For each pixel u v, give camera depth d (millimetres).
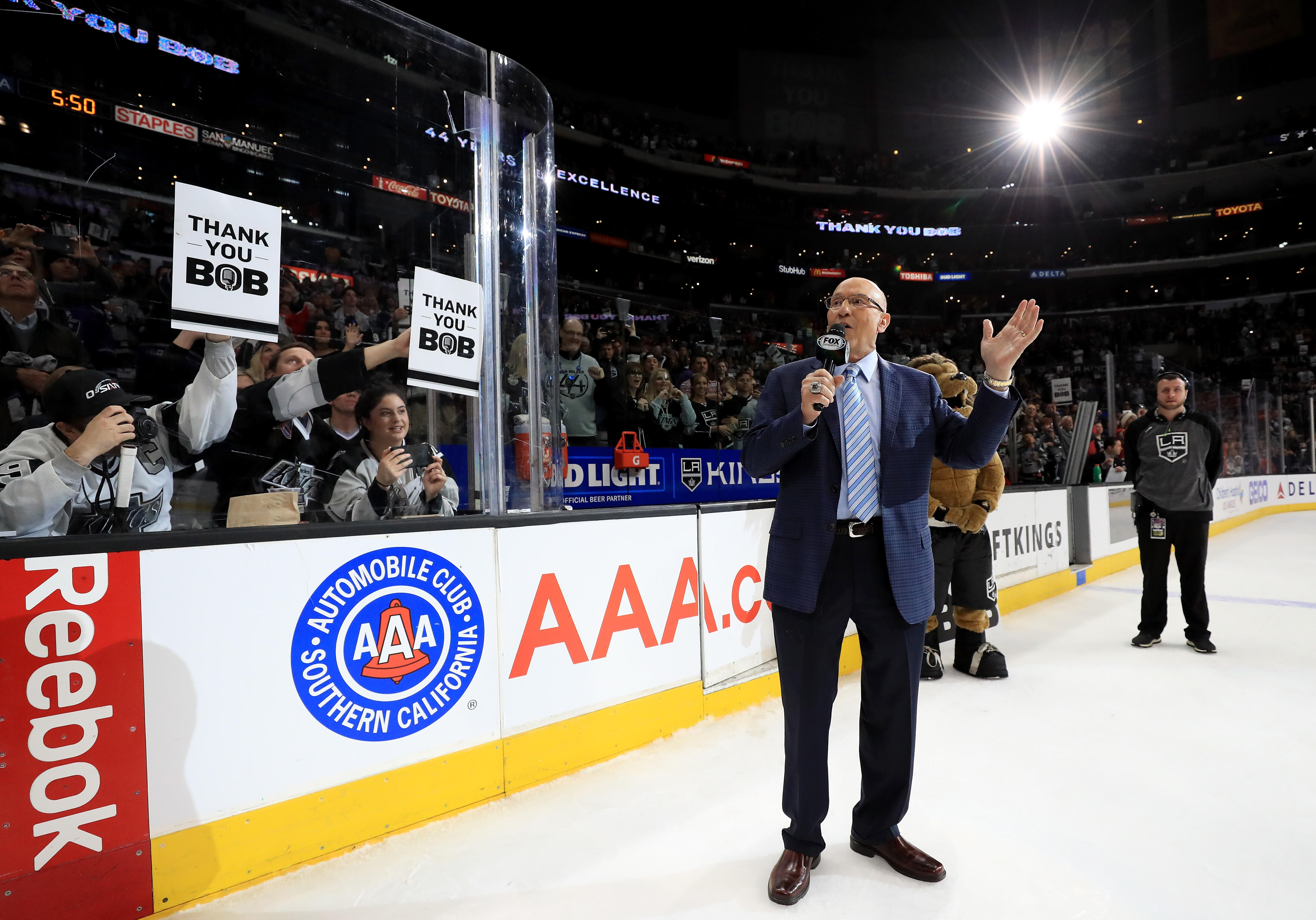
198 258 2238
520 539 2492
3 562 1544
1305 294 23688
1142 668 3838
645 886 1841
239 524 2441
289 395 2523
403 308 2770
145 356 2291
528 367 3021
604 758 2719
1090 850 1986
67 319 2172
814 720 1842
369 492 2695
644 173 21375
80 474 2152
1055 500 6285
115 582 1688
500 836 2121
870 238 26047
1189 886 1807
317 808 1990
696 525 3164
